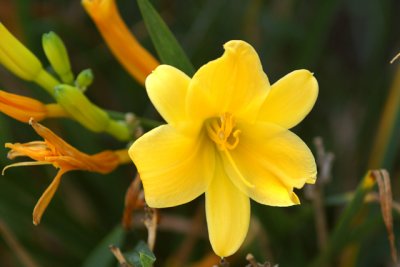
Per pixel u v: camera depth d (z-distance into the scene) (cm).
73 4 64
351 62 71
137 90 61
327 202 51
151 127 49
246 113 41
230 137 42
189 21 64
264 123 41
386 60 64
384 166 54
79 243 55
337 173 61
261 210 50
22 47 45
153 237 45
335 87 65
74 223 54
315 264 51
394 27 67
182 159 40
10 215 53
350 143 62
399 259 57
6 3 57
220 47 61
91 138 56
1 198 52
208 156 42
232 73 40
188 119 40
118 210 58
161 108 39
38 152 42
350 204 47
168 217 56
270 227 51
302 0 67
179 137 40
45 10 63
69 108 45
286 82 40
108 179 57
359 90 65
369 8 68
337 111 64
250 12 60
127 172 59
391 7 65
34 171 57
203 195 58
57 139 42
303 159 40
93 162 44
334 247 50
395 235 57
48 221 53
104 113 46
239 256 53
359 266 57
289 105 41
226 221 40
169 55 44
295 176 41
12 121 57
